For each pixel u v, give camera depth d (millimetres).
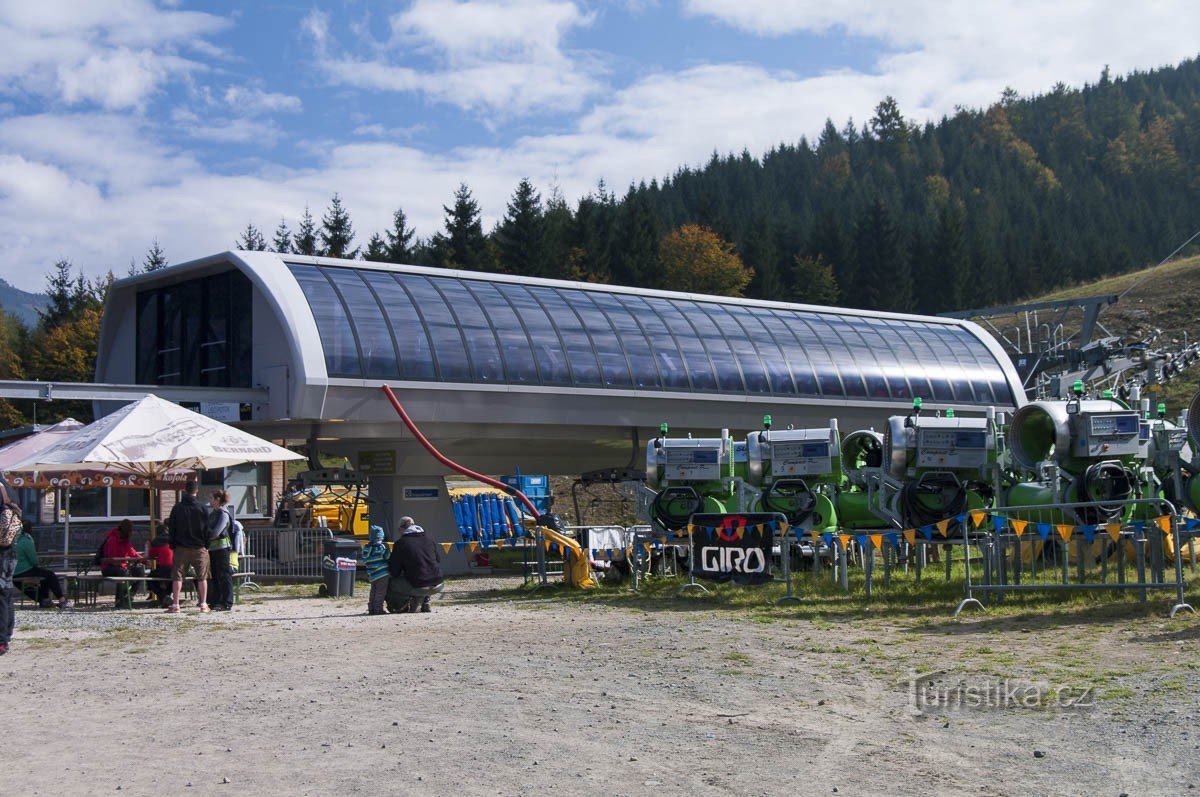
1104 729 8578
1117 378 47531
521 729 9016
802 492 23062
